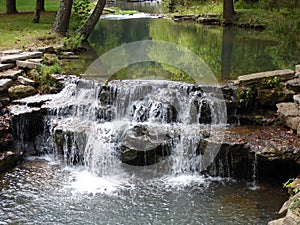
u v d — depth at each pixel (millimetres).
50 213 5621
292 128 6777
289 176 6426
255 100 7582
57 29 13211
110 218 5500
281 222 4711
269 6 13406
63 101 7820
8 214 5598
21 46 10680
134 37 14336
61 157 7320
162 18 20922
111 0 33531
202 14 20531
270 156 6238
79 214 5598
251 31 16938
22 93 7945
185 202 5852
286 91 7543
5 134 7176
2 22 15461
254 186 6285
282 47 10867
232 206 5738
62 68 9328
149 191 6195
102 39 13828
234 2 22656
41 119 7523
